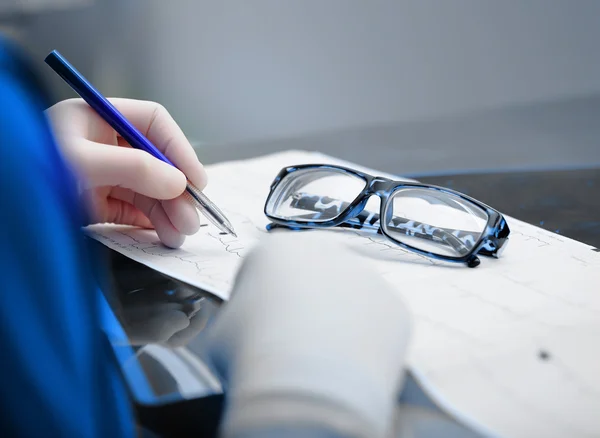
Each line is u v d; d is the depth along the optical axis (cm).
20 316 20
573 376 38
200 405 36
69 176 22
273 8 197
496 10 185
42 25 198
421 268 57
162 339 43
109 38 205
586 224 71
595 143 111
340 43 195
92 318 22
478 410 35
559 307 48
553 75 186
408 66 193
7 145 20
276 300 29
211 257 60
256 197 81
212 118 207
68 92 171
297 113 202
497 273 56
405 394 36
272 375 23
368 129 132
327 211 69
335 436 21
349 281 31
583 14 180
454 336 43
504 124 131
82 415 21
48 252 20
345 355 25
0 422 20
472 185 88
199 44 205
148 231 70
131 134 63
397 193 66
